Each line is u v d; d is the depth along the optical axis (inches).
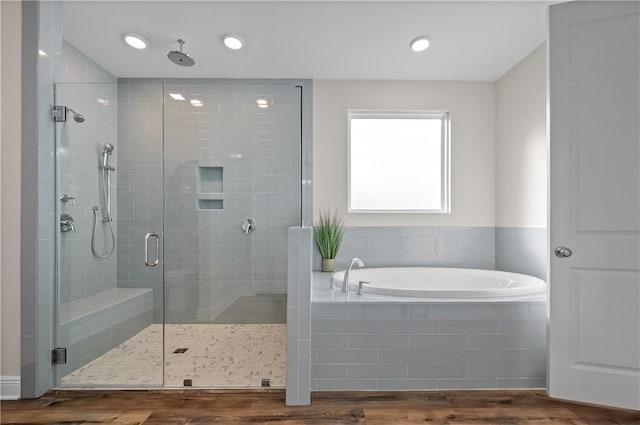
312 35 110.9
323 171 142.4
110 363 92.7
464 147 144.1
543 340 86.0
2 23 82.5
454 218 143.8
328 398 81.7
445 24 105.4
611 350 77.9
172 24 105.2
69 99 90.9
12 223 82.5
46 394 84.2
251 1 95.5
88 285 91.8
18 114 82.4
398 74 137.5
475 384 85.6
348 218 142.5
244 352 95.7
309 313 79.3
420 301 85.7
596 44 78.2
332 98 142.2
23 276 82.4
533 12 99.7
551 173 82.0
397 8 98.5
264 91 95.4
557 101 81.3
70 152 90.9
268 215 96.2
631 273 76.4
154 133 94.6
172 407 78.0
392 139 146.5
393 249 143.1
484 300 86.7
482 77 140.3
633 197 76.1
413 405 78.6
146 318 94.3
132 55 121.6
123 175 94.6
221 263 96.3
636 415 74.9
